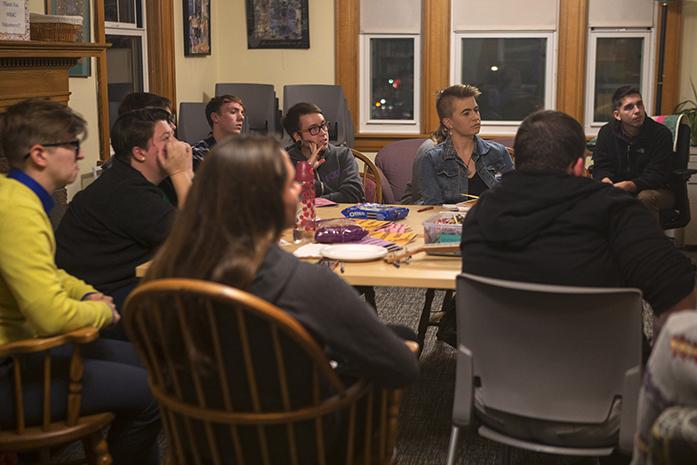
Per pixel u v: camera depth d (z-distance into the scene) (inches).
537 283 81.4
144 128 108.1
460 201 151.0
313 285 63.2
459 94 149.4
